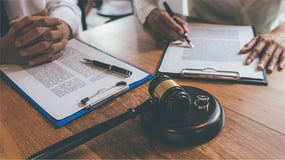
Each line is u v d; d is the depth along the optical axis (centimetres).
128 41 89
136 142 50
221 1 104
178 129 48
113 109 58
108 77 68
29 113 58
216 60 72
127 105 59
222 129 52
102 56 77
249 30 87
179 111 49
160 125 50
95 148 49
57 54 77
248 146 48
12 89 66
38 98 62
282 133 51
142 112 52
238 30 88
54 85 66
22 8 108
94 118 56
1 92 65
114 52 82
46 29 77
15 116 58
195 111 51
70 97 61
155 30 91
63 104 59
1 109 60
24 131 54
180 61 73
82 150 49
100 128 50
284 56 73
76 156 48
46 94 63
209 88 64
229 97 61
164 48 83
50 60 76
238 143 49
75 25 95
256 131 51
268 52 74
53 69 72
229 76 66
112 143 50
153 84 53
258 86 63
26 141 52
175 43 82
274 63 71
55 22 80
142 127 53
